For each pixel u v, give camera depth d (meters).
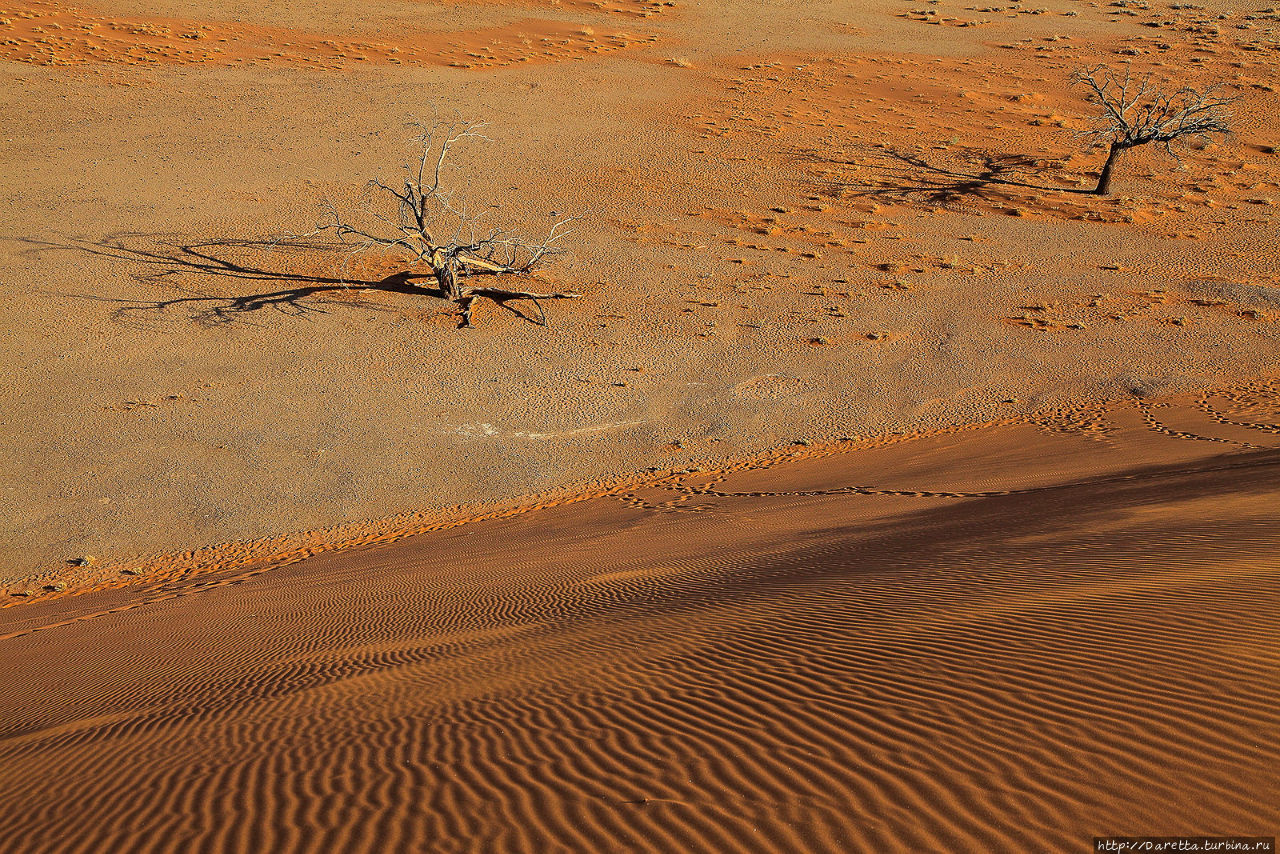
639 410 29.55
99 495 24.66
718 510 18.70
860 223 45.41
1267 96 62.34
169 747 5.93
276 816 4.26
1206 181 50.41
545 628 9.05
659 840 3.66
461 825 3.95
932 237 43.72
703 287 38.72
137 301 36.12
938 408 28.66
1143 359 30.83
